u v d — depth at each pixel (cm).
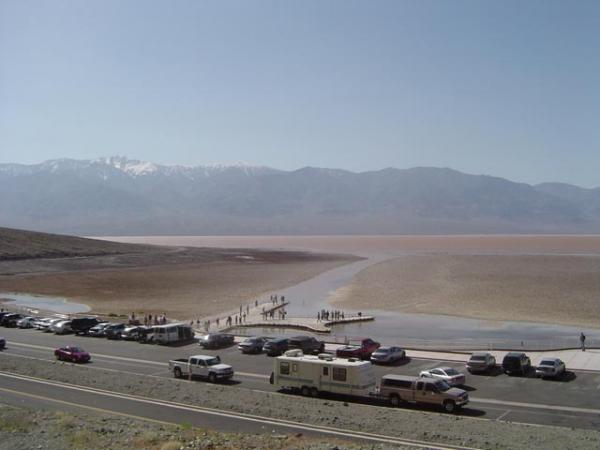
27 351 5962
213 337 6159
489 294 10900
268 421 3312
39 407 3594
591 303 9569
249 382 4569
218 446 2664
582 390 4188
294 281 14188
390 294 11394
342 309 9688
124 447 2636
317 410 3544
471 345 6072
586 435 3016
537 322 7962
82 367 4909
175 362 4772
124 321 8006
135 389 4072
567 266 16912
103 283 13600
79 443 2686
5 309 9294
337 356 5509
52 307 9925
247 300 10762
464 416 3572
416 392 3800
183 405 3669
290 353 4403
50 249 19562
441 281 13400
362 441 2930
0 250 18075
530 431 3102
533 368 4906
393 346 5825
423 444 2872
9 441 2731
